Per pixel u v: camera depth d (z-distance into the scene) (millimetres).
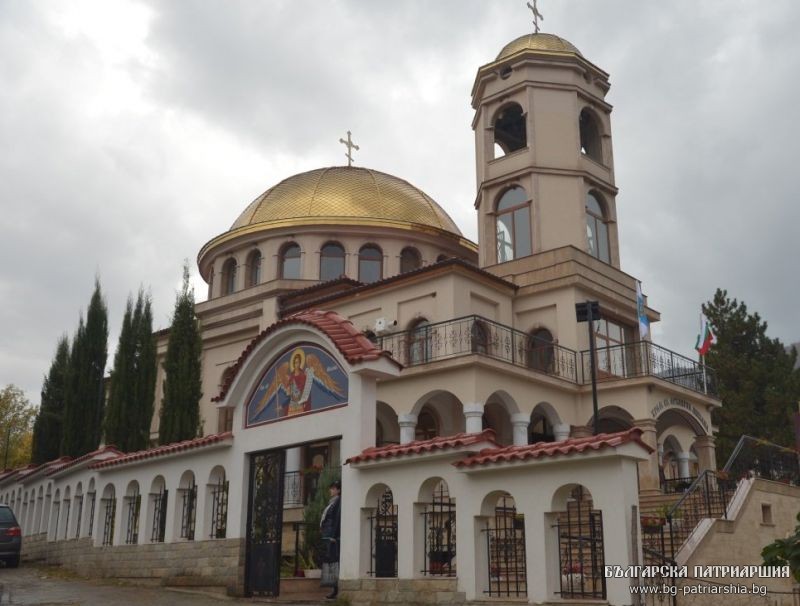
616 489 9992
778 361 37969
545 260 27109
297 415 14188
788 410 36188
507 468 10977
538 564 10508
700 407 26750
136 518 18312
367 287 26859
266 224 34812
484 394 22203
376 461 12461
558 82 29469
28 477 26750
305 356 14352
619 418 26516
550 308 26547
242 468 15062
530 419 25141
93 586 16906
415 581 11695
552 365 25719
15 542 21938
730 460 18328
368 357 12961
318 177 37312
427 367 22828
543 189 28250
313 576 15852
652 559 13227
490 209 29234
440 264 24922
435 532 12742
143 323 27078
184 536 16609
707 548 14797
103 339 30016
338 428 13336
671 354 26172
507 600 10656
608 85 31109
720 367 37812
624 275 28750
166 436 24750
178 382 25359
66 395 29031
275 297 30906
